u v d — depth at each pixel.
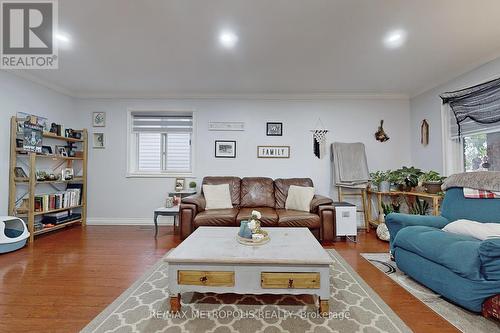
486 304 1.54
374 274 2.29
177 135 4.44
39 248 2.99
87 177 4.28
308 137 4.26
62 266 2.44
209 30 2.33
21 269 2.36
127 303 1.77
